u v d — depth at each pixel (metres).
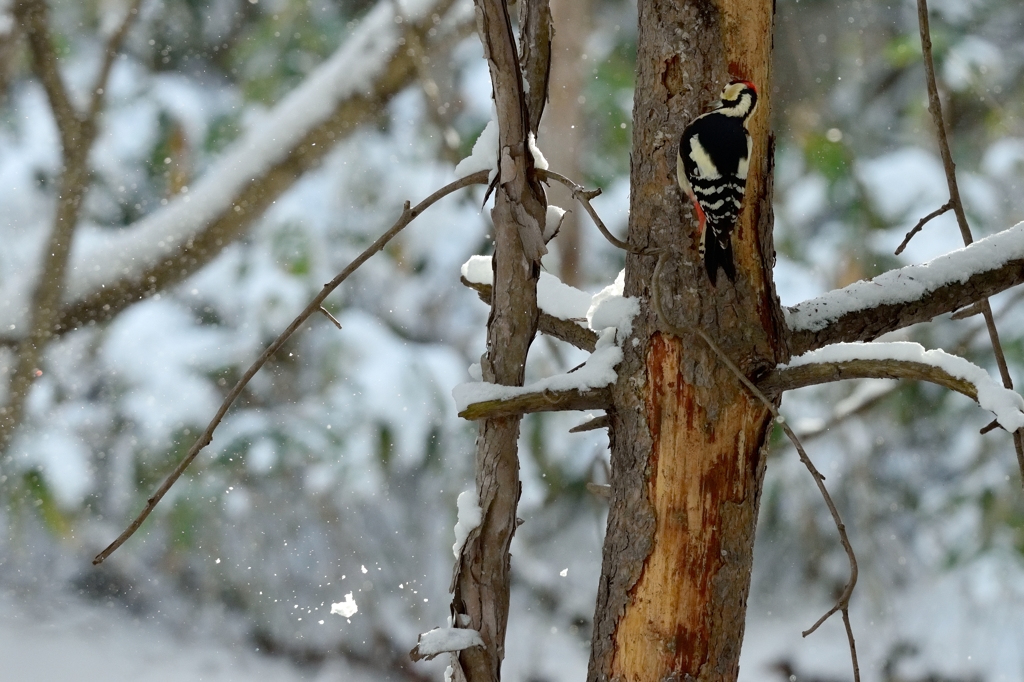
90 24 20.42
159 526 18.00
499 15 11.30
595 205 20.09
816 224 19.69
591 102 20.06
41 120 19.64
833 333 11.42
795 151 20.75
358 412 18.00
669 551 11.33
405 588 20.48
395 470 19.30
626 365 11.35
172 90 19.98
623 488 11.36
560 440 19.67
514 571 21.92
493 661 11.38
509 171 11.34
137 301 16.84
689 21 11.35
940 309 11.46
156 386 18.06
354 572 20.00
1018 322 17.88
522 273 11.37
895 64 19.44
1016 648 19.61
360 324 18.53
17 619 20.03
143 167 19.66
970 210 18.53
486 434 11.38
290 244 18.30
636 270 11.37
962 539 19.89
